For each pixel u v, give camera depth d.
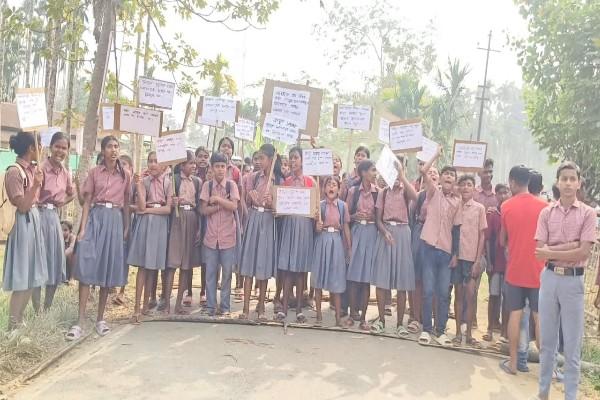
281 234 6.65
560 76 10.45
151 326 6.23
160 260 6.41
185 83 9.09
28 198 5.14
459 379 5.16
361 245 6.56
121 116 6.39
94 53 8.00
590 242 4.36
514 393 4.92
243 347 5.59
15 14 7.83
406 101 22.44
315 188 6.45
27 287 5.30
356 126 7.49
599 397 5.04
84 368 4.82
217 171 6.66
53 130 7.31
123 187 5.95
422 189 6.91
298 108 6.78
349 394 4.57
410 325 6.74
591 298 9.06
